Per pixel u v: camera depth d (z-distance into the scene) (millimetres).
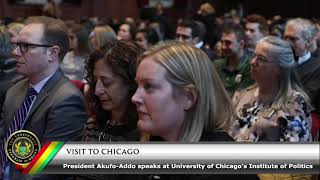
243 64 4770
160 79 1512
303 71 4523
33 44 2541
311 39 4695
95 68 2363
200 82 1535
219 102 1566
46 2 16672
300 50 4637
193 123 1552
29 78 2627
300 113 2748
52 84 2590
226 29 5027
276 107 2783
